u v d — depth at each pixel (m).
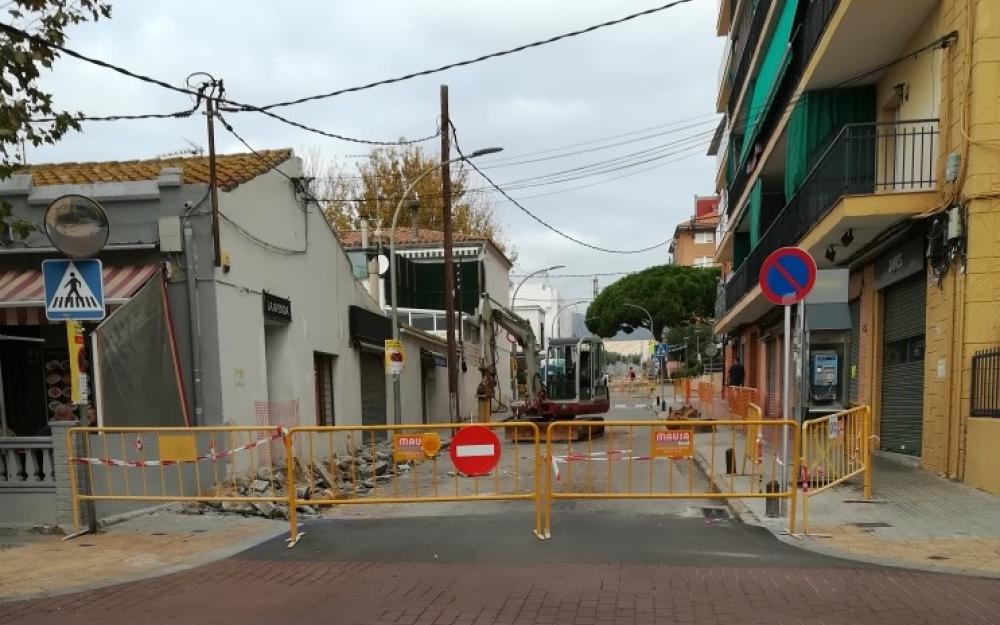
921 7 9.95
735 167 24.77
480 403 23.53
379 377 19.41
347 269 16.83
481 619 4.53
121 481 8.07
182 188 10.38
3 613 4.84
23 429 10.60
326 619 4.59
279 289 12.91
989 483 8.16
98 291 6.94
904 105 11.33
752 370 25.62
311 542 6.82
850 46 11.16
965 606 4.61
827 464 8.05
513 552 6.23
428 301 30.50
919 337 10.50
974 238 8.58
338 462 13.39
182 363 10.23
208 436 9.57
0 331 10.73
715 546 6.36
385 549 6.46
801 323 7.74
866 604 4.66
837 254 12.59
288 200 13.43
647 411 31.48
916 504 7.75
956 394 8.91
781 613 4.52
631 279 54.09
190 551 6.54
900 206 9.73
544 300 75.56
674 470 12.33
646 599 4.84
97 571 5.87
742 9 22.84
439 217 39.66
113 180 11.10
